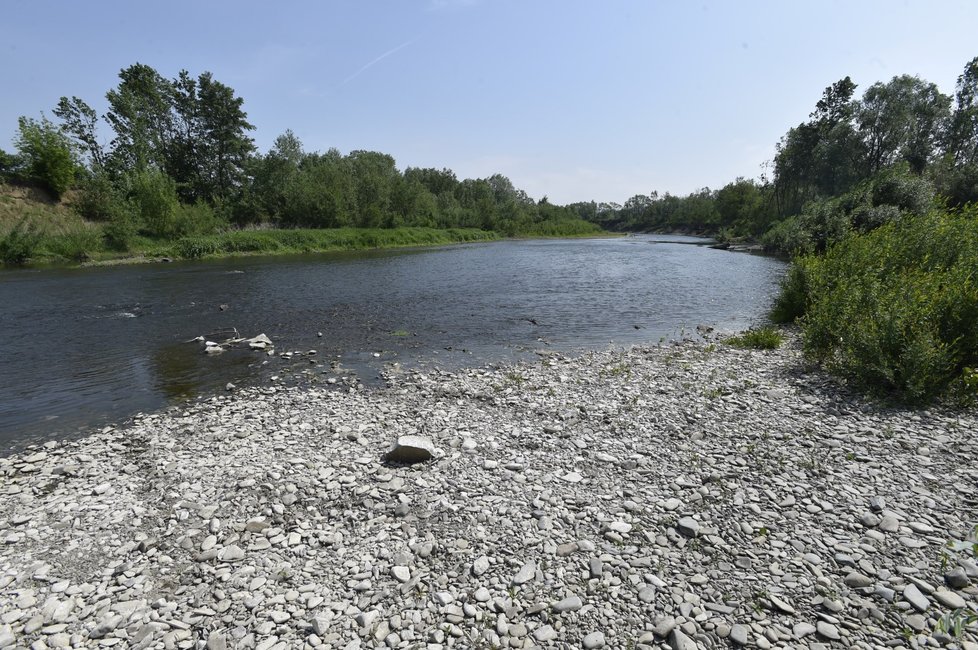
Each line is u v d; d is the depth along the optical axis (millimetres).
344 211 77500
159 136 73625
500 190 172000
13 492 7594
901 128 73125
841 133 75625
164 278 33375
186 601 5195
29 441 9617
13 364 14555
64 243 43719
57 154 55938
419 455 8109
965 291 10688
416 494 7117
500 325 19859
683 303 24781
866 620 4598
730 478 7270
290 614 4965
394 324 19984
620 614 4840
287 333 18422
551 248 71938
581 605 4953
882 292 11812
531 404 10633
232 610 5039
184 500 7125
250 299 25531
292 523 6527
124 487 7590
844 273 15312
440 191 133250
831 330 11969
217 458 8406
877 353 10164
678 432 8938
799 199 88312
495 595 5137
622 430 9141
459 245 80125
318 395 11734
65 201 57312
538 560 5656
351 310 22766
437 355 15547
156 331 18547
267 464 8141
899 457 7559
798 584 5094
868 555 5457
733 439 8555
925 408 9352
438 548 5898
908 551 5473
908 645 4309
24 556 6000
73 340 17219
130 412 11047
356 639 4617
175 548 6090
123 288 28797
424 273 37656
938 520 5977
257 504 6977
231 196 75125
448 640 4586
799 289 18406
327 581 5422
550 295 27328
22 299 25000
